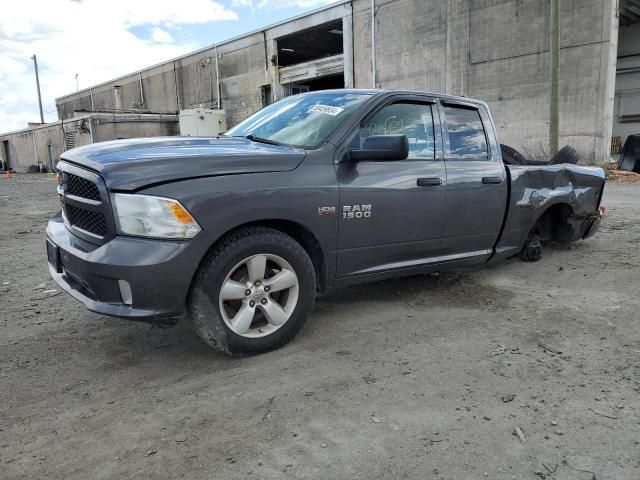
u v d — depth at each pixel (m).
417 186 4.19
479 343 3.73
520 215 5.25
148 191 3.04
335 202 3.69
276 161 3.49
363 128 3.97
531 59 19.34
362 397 2.96
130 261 2.98
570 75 18.50
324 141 3.80
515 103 19.97
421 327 4.04
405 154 3.67
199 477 2.28
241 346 3.40
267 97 32.06
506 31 19.86
